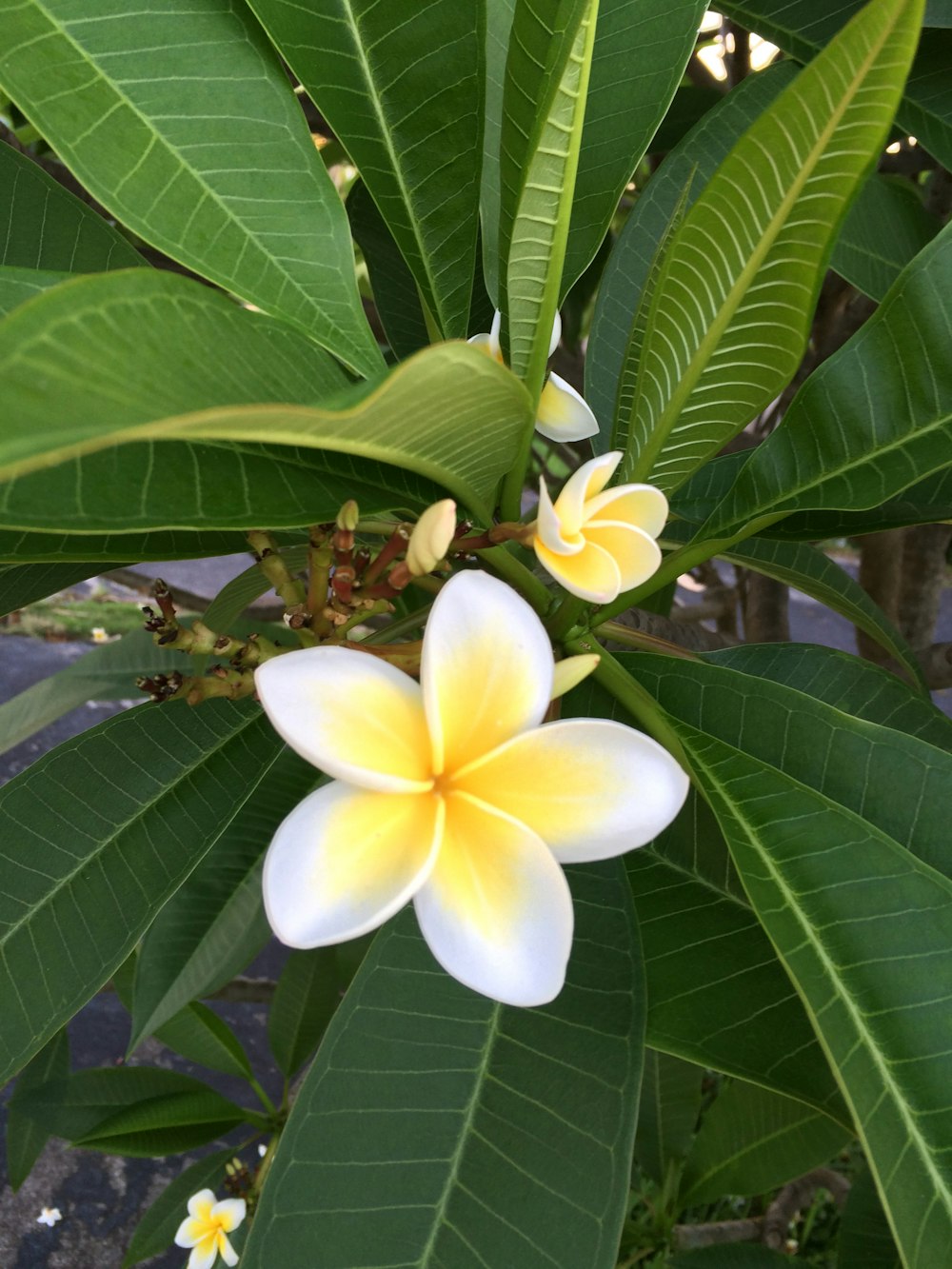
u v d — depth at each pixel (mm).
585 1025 246
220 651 247
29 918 274
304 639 241
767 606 726
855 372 280
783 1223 615
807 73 193
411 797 195
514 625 199
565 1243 218
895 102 192
